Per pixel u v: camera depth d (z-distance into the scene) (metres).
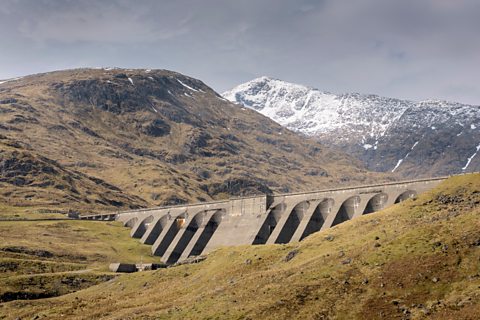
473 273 100.19
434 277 102.19
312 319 99.50
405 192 176.75
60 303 159.00
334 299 104.44
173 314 117.06
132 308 137.12
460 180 146.88
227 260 157.62
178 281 159.62
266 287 117.50
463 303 93.19
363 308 99.62
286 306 105.56
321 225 199.25
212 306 115.81
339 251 126.94
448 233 114.25
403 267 107.56
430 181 172.50
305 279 115.50
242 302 113.00
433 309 94.25
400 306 97.62
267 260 146.25
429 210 135.75
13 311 152.00
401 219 135.88
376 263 112.19
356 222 149.38
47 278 190.00
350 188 196.00
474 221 115.75
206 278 150.50
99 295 167.62
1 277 195.25
